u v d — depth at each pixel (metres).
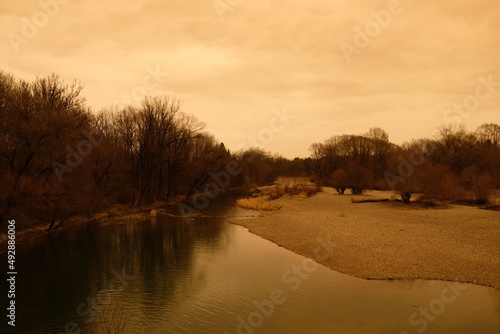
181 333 15.75
